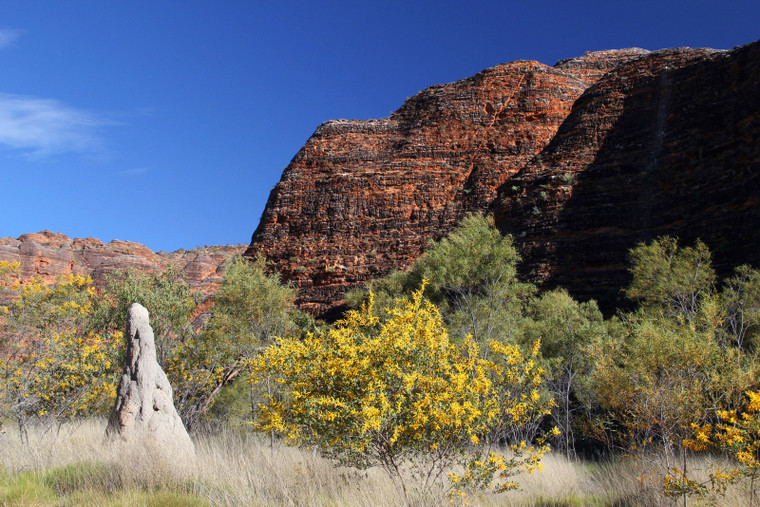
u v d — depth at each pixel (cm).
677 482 819
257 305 2181
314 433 864
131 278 2066
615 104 4581
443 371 857
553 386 2097
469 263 2639
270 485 897
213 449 1177
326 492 888
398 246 5053
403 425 811
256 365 938
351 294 3803
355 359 826
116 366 1725
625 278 3606
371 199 5409
